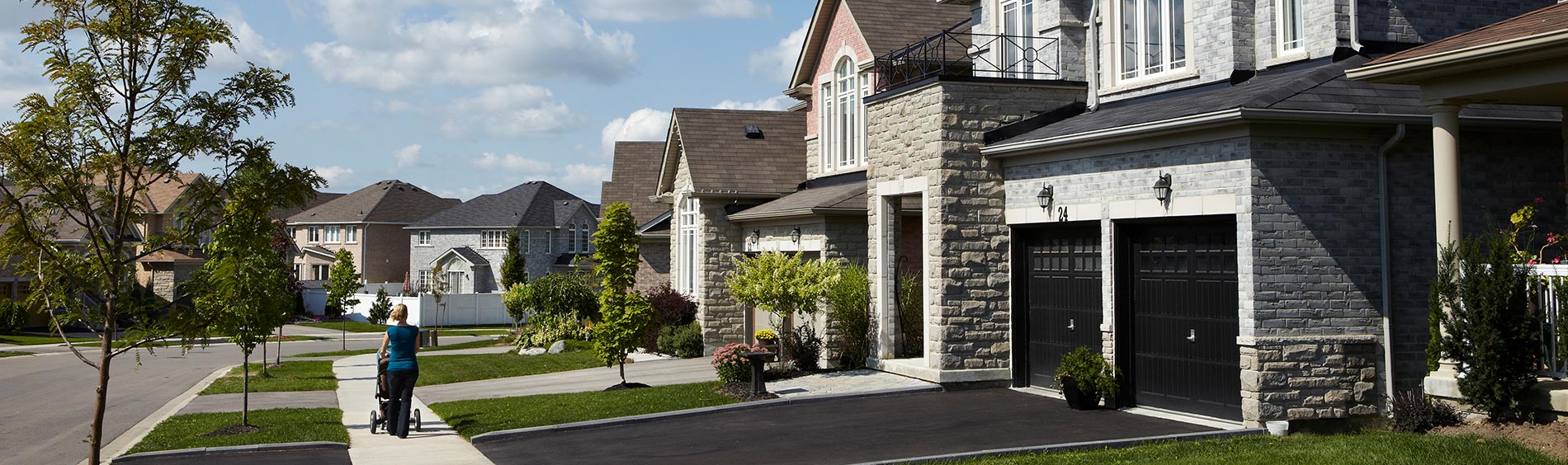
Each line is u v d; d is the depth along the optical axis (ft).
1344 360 42.88
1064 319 53.98
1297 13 51.16
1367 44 48.57
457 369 84.99
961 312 56.03
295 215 284.82
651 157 139.95
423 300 199.00
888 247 62.95
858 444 42.09
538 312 115.65
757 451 41.37
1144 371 49.14
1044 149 52.34
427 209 281.54
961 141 56.03
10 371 98.32
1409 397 41.04
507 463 41.39
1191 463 34.35
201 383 84.99
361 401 66.95
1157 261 48.34
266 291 52.65
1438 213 38.45
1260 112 40.88
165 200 192.24
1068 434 42.47
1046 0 62.54
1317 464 32.63
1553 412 35.58
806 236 77.10
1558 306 35.78
